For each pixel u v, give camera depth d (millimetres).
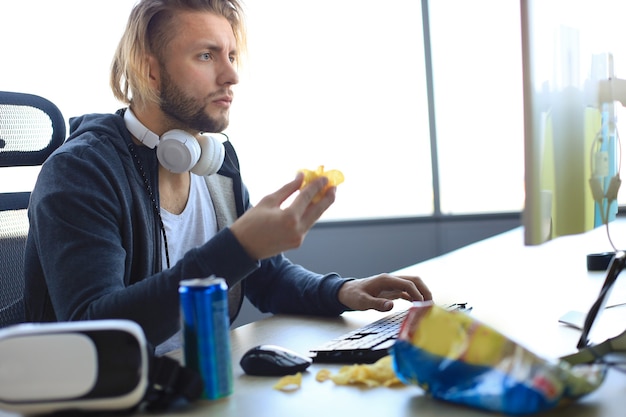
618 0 1293
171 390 895
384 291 1440
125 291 1172
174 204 1618
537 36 949
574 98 1089
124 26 1587
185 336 917
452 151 3365
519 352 843
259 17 3383
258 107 3443
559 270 1788
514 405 794
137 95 1554
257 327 1370
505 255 2086
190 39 1496
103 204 1379
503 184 3328
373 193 3453
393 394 906
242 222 1092
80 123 1579
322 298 1449
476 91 3303
